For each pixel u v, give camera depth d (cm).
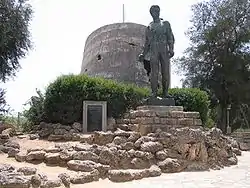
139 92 1533
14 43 1823
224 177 884
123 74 2328
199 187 762
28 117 1498
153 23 1370
